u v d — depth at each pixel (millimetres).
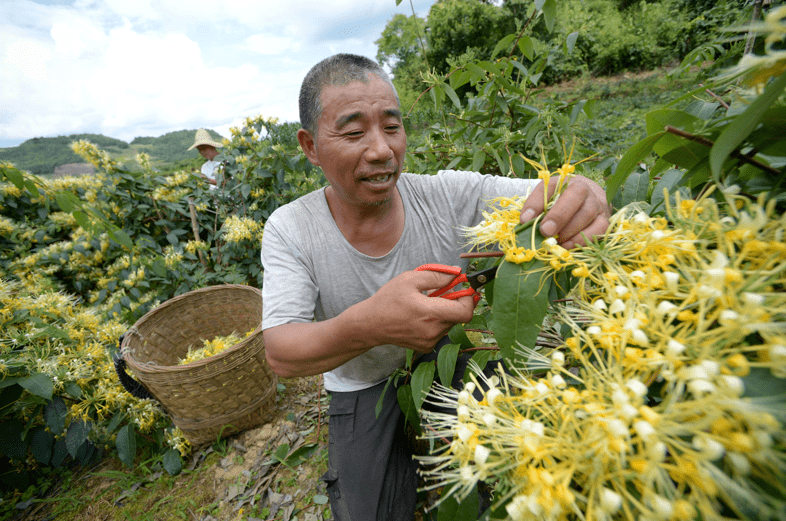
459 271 824
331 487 1442
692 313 431
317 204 1313
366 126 990
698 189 630
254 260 3580
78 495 2012
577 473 435
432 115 3021
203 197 3859
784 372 364
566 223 625
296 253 1260
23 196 4000
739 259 426
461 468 490
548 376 502
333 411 1538
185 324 2689
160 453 2146
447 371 973
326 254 1275
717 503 363
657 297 467
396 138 1053
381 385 1533
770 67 396
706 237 479
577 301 569
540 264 613
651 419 374
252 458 2027
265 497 1819
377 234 1264
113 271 3400
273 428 2186
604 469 399
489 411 507
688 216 512
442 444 944
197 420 1998
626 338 436
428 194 1364
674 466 368
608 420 387
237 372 1972
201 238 4039
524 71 2078
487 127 2398
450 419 564
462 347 1104
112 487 2020
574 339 480
